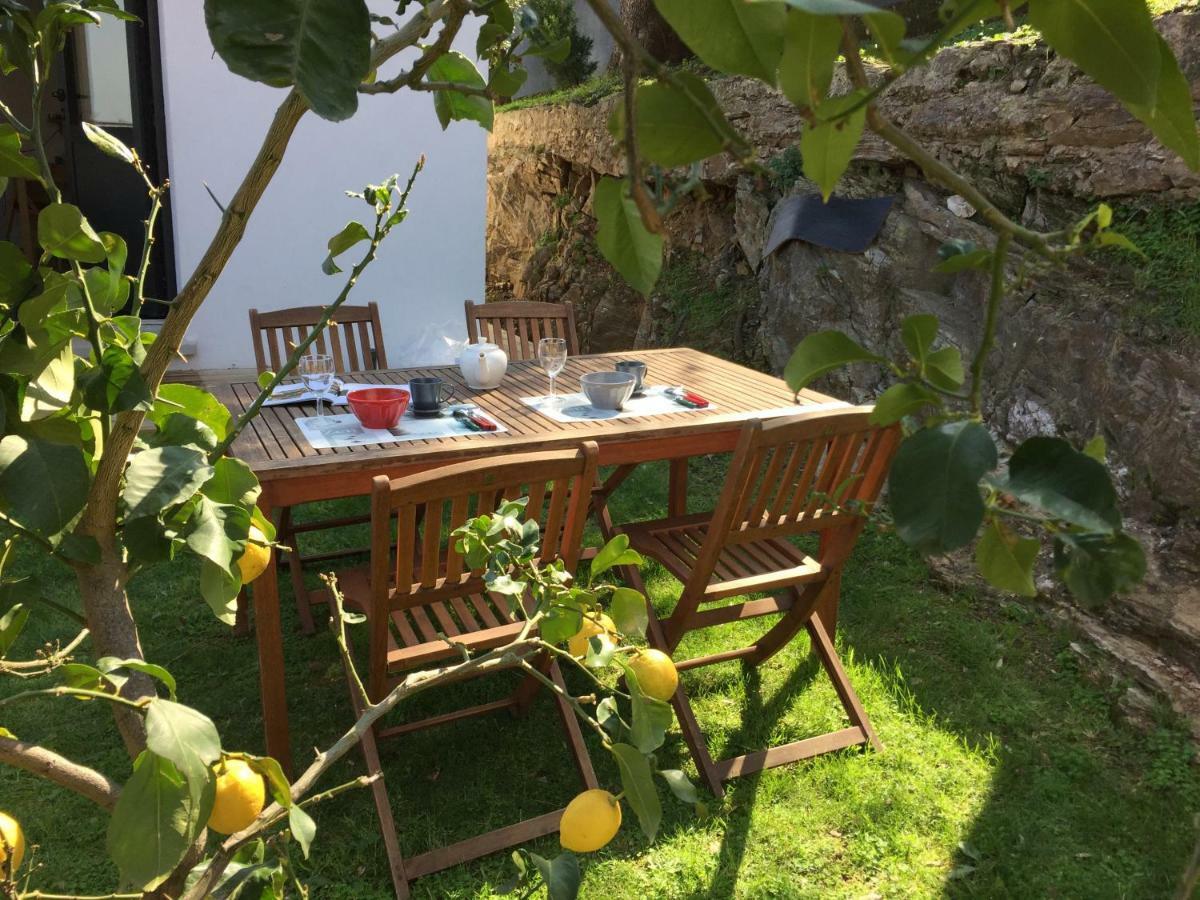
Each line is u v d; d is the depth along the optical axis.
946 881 2.22
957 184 0.35
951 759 2.67
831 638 3.18
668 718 0.82
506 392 3.12
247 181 0.59
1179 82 0.34
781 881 2.20
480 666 0.87
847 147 0.34
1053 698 2.98
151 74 4.91
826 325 4.74
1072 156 3.71
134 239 5.75
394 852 2.16
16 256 0.66
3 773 2.45
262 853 0.80
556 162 7.96
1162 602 3.05
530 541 0.98
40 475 0.62
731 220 6.00
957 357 0.46
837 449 2.54
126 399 0.62
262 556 0.79
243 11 0.37
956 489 0.37
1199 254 3.29
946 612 3.48
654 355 3.82
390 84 0.56
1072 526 0.40
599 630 0.92
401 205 0.81
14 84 5.57
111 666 0.58
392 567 2.72
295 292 5.16
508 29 0.59
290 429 2.57
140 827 0.54
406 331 5.48
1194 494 3.06
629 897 2.14
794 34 0.31
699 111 0.32
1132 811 2.48
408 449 2.40
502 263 8.99
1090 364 3.48
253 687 2.91
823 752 2.65
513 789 2.51
